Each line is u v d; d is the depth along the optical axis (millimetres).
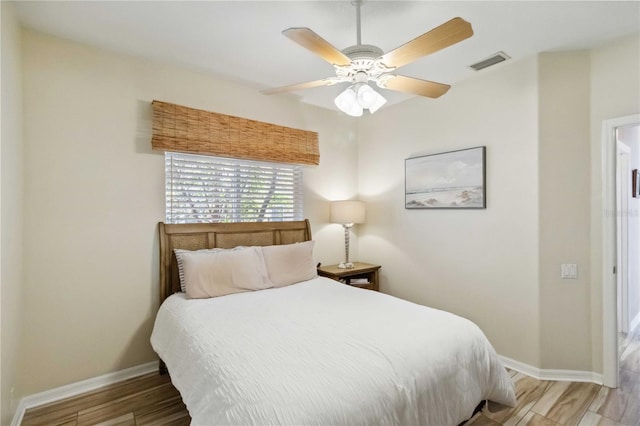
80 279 2281
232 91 2992
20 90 2006
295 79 2932
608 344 2305
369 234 3863
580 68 2381
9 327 1790
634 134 3449
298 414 1089
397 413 1268
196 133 2734
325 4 1837
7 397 1778
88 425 1925
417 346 1540
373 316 1941
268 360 1400
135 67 2510
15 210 1895
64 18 1986
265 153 3143
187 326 1883
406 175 3418
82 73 2295
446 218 3066
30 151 2102
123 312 2451
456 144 2988
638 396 2193
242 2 1829
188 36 2207
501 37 2207
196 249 2746
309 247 3084
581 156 2377
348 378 1267
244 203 3127
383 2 1810
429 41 1464
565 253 2418
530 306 2516
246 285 2547
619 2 1816
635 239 3482
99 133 2357
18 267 1963
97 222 2346
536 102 2467
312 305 2184
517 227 2584
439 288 3123
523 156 2547
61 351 2211
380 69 1770
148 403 2143
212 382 1342
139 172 2527
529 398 2182
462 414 1538
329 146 3740
